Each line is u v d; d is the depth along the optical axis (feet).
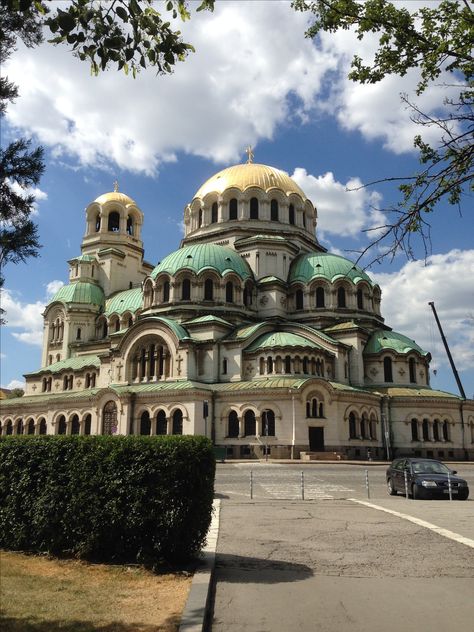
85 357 276.41
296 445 194.70
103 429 218.18
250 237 267.18
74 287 296.92
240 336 223.51
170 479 46.19
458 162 37.32
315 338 232.12
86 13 30.19
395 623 33.71
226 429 205.57
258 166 291.79
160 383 220.43
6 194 38.83
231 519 71.72
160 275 247.50
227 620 34.27
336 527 65.57
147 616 33.58
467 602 37.63
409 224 38.19
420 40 38.73
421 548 53.93
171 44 32.68
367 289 262.06
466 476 149.07
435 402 226.79
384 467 172.96
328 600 38.06
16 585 39.40
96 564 45.80
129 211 325.83
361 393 212.64
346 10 39.29
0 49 36.45
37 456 50.52
